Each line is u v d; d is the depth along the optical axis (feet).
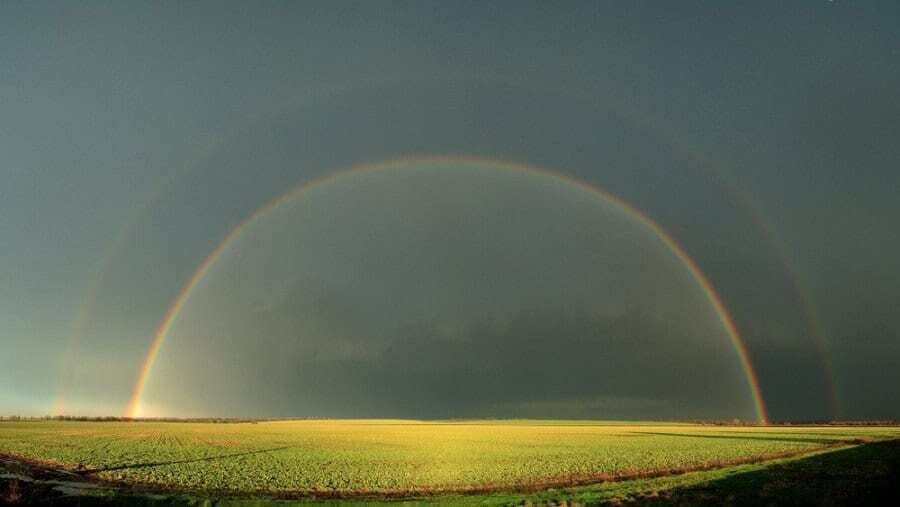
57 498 120.16
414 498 121.08
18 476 148.56
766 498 113.09
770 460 178.09
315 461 180.45
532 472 153.58
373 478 144.87
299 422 574.56
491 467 164.04
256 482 139.54
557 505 110.01
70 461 178.60
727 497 113.29
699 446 230.89
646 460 179.42
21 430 340.18
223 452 209.46
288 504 115.75
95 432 325.42
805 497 113.70
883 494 116.37
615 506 108.37
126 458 188.03
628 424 582.35
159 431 346.33
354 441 267.18
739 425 545.85
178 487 134.00
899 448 213.05
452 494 125.49
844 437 286.05
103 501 117.91
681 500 112.06
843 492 118.73
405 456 194.90
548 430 384.27
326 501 118.42
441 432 352.49
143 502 116.98
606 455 196.34
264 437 294.46
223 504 115.65
